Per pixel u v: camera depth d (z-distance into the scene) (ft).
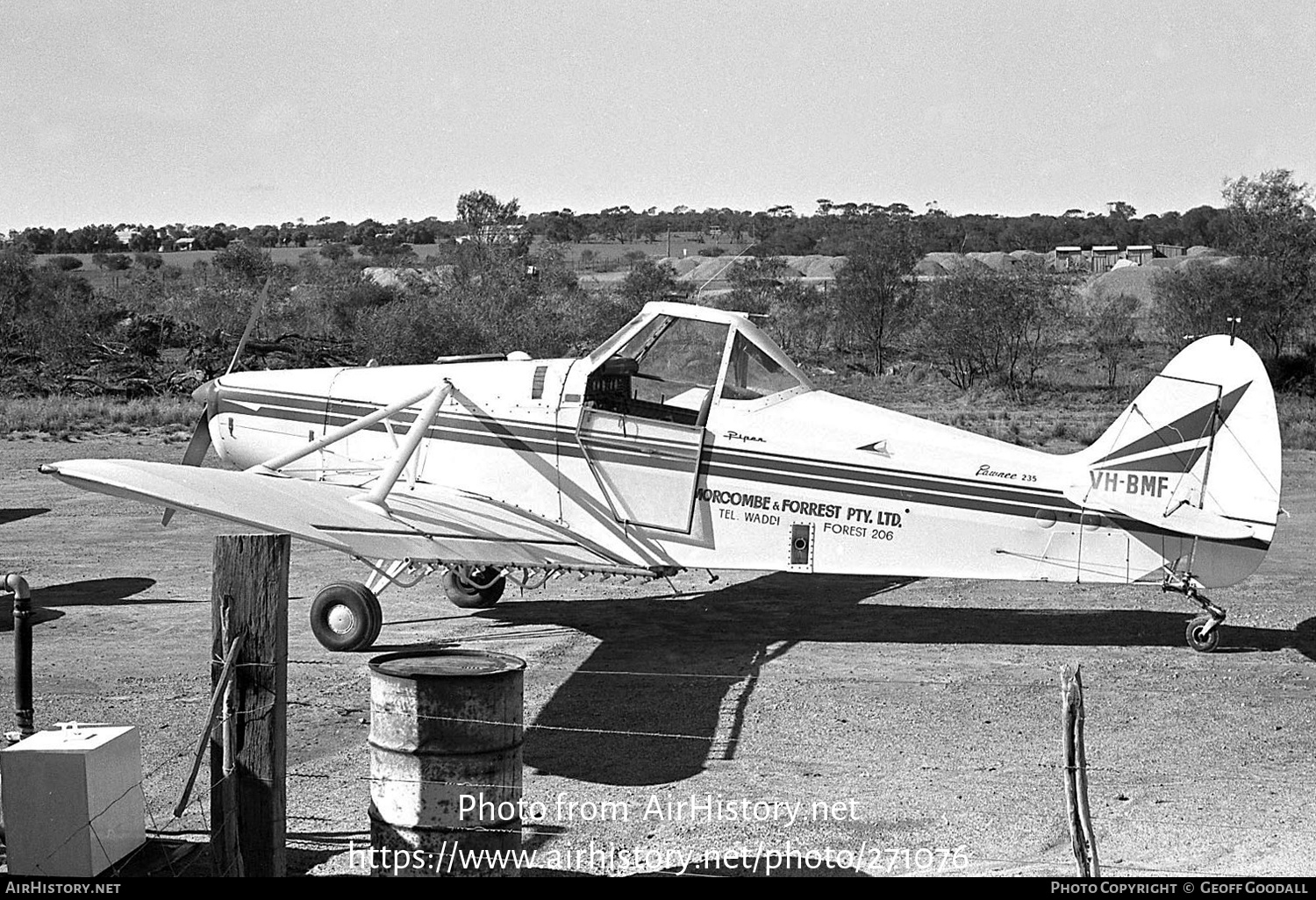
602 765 22.57
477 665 16.53
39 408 92.79
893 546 30.73
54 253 550.77
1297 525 52.11
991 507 30.37
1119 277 254.06
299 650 31.12
